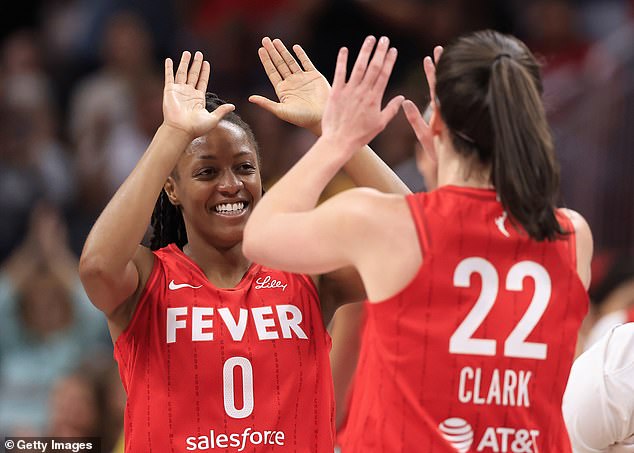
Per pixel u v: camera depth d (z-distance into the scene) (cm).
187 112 693
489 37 619
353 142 631
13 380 1439
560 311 620
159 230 790
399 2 1961
